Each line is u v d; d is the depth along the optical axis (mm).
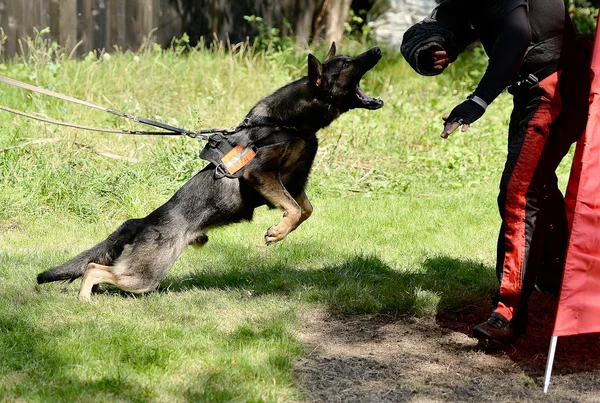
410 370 4680
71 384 4211
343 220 8258
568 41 4688
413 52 4992
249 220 5945
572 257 4316
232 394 4145
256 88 12703
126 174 8812
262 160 5625
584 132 4391
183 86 12352
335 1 16938
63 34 14438
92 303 5570
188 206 5766
